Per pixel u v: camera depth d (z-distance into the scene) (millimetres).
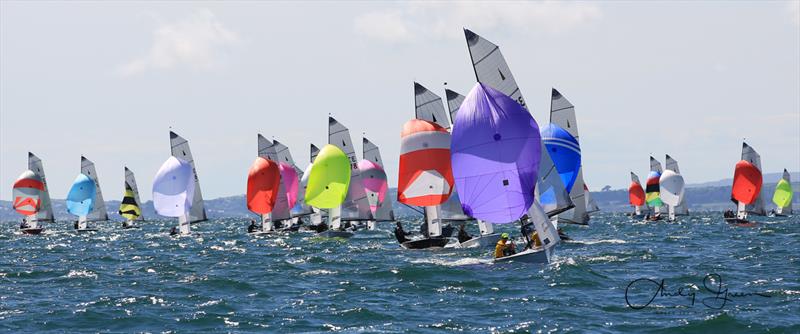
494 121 161750
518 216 161000
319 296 125562
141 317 109250
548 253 155875
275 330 99562
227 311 112812
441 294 124312
